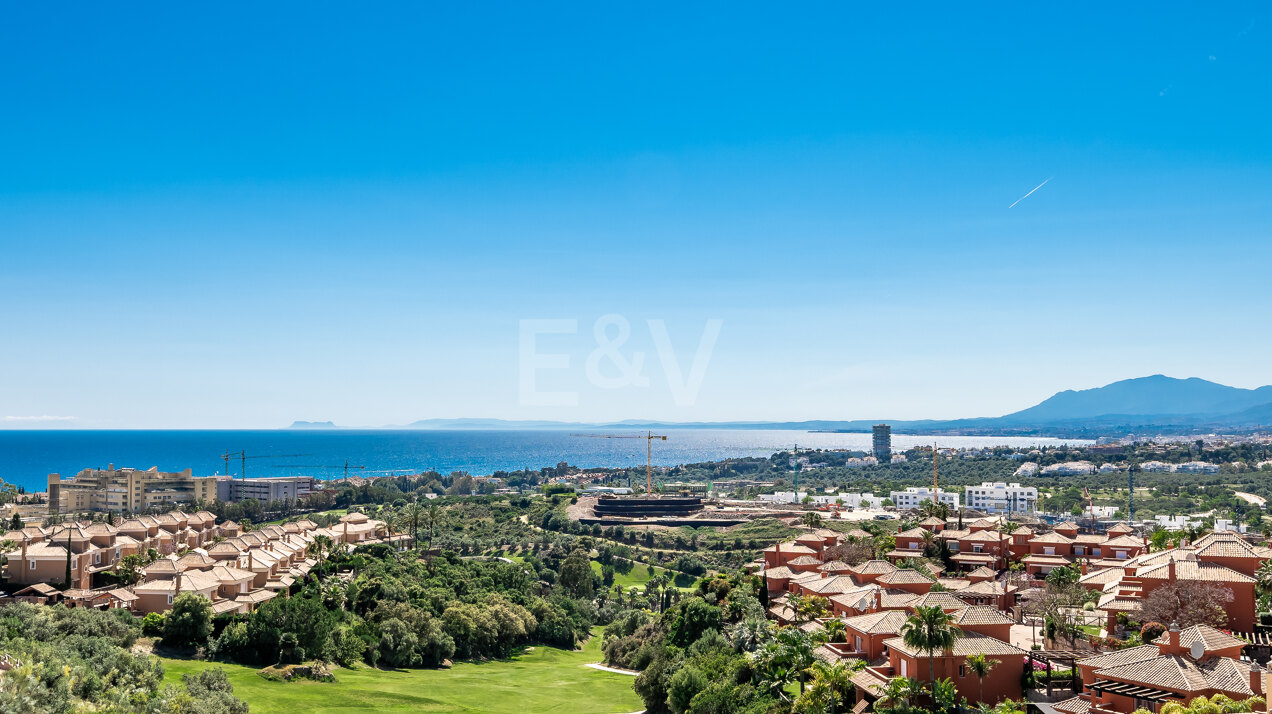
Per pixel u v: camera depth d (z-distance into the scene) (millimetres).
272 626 121938
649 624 163500
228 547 163625
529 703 119688
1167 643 75375
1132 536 153000
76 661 81812
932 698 79750
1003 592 119062
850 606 105438
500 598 178000
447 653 147500
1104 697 73750
